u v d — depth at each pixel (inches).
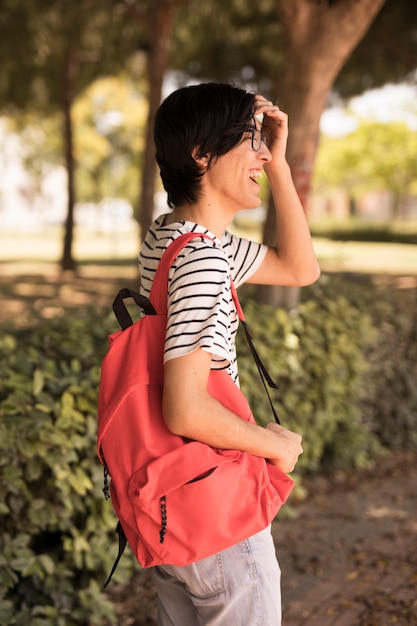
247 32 468.4
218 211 62.9
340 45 185.2
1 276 682.2
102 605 106.9
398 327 205.8
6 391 105.5
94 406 108.7
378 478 185.0
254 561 58.3
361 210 2192.4
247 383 148.9
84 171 1608.0
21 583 107.0
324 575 130.0
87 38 527.2
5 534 99.1
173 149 61.2
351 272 699.4
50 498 105.2
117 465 55.9
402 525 153.2
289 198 73.1
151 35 460.1
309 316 174.7
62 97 666.2
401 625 111.7
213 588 58.1
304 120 189.9
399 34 390.0
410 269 757.9
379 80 470.0
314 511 162.1
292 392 165.5
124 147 1241.4
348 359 181.9
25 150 1298.0
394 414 208.2
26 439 98.9
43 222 2107.5
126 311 61.7
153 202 500.7
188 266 55.7
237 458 56.4
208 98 60.6
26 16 469.7
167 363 53.6
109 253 1091.9
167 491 53.7
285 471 60.6
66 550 109.3
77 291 558.9
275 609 59.2
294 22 185.5
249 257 72.7
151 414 55.8
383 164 1350.9
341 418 183.2
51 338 132.9
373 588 124.4
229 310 55.9
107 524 108.8
